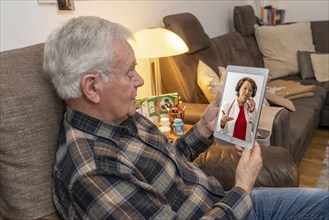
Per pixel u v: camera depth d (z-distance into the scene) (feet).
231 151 4.31
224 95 3.56
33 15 4.18
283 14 12.28
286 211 3.56
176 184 3.16
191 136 3.96
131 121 3.26
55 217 2.78
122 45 2.79
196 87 6.89
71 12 4.80
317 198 3.59
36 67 2.93
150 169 2.95
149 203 2.59
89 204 2.44
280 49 10.37
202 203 3.29
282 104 7.17
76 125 2.83
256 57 10.49
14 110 2.63
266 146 4.76
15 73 2.77
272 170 4.01
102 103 2.84
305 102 7.97
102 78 2.72
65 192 2.64
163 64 6.86
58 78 2.72
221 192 3.63
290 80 10.00
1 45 3.82
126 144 2.99
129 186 2.54
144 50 4.88
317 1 11.89
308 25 10.98
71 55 2.62
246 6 10.75
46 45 2.77
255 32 10.78
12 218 2.77
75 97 2.79
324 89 9.08
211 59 7.86
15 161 2.64
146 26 6.70
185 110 6.04
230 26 11.52
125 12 5.99
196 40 7.24
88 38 2.62
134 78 2.97
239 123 3.43
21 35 4.05
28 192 2.68
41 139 2.78
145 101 5.41
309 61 10.09
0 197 2.76
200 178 3.50
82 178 2.46
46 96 2.88
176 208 3.09
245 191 3.10
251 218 3.50
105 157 2.62
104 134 2.84
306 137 7.13
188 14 7.50
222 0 10.55
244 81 3.39
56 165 2.76
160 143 3.31
